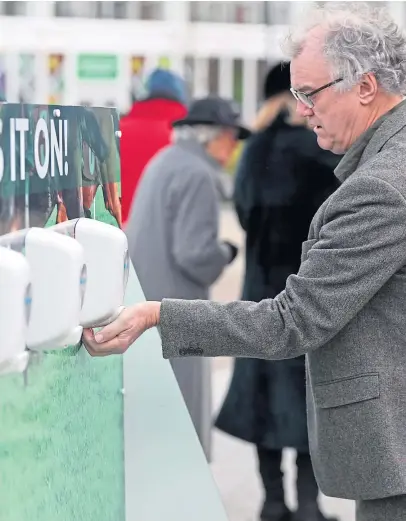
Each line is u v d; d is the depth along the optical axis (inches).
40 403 56.5
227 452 247.0
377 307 89.0
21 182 51.1
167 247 194.4
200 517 94.0
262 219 187.6
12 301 44.6
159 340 137.3
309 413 100.3
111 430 87.9
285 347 87.5
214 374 308.5
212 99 201.3
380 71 89.5
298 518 194.7
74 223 64.2
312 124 94.5
